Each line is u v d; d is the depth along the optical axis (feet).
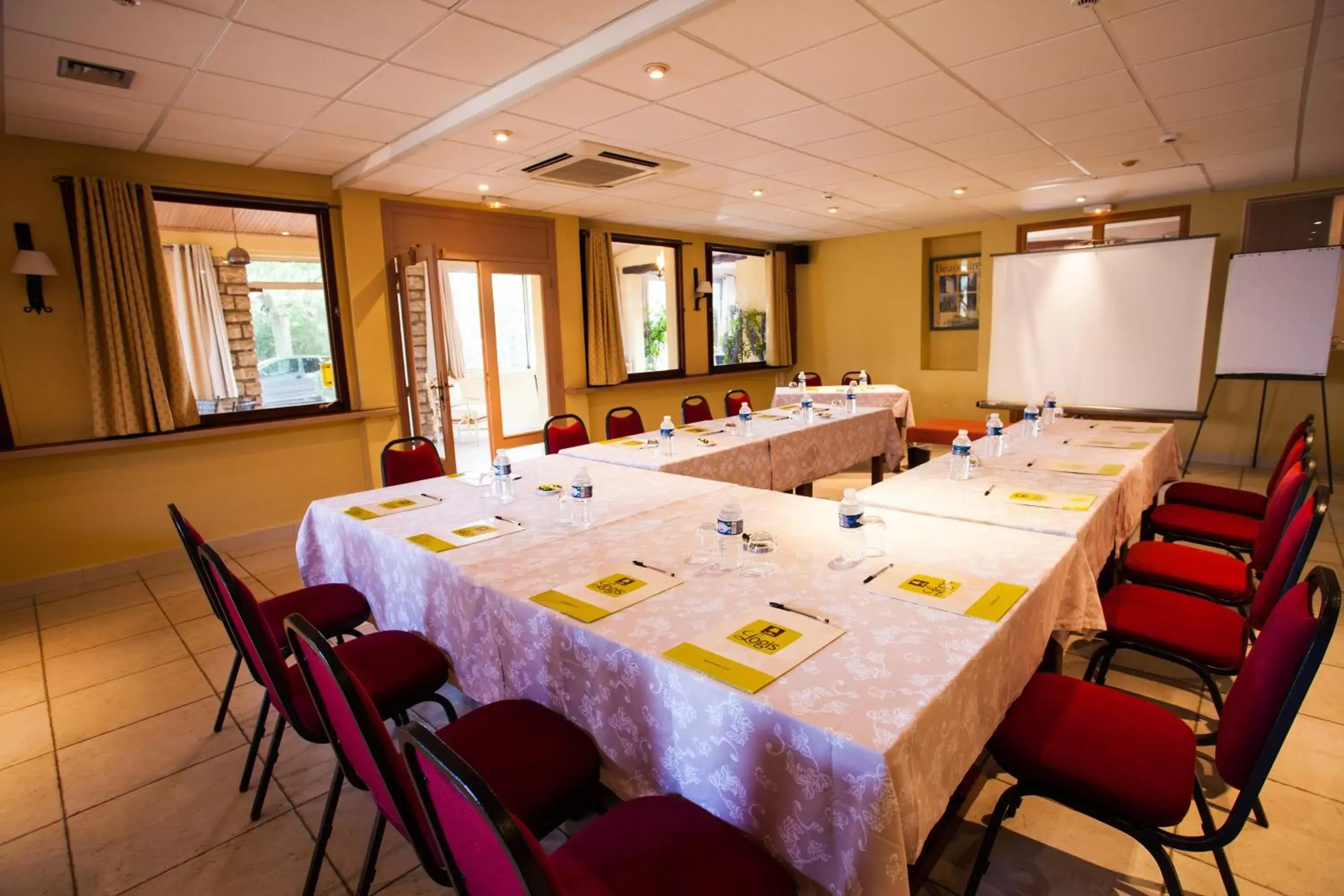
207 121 11.05
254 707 8.27
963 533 6.52
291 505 15.48
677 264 24.73
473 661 5.94
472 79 9.71
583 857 3.68
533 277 19.94
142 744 7.53
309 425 15.61
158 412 13.10
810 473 14.34
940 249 25.57
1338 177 17.35
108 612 11.21
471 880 3.04
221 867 5.72
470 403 28.37
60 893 5.48
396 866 5.67
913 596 5.01
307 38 8.20
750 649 4.26
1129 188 18.42
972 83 10.19
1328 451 16.03
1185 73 9.94
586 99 10.26
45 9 7.27
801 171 15.52
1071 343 21.53
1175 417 19.99
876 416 16.96
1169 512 10.41
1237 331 18.25
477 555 6.38
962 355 25.67
